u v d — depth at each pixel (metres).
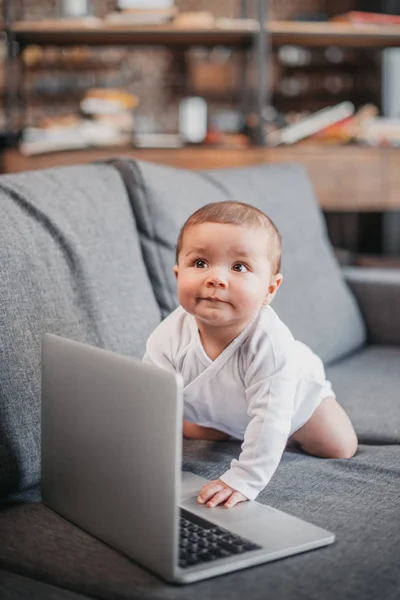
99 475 1.06
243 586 0.92
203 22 3.11
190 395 1.31
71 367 1.11
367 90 5.25
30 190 1.44
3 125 4.05
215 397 1.30
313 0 5.62
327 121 3.23
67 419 1.13
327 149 3.07
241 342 1.23
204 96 5.42
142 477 0.97
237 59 4.77
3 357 1.22
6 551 1.03
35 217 1.39
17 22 3.11
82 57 4.88
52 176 1.53
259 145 3.11
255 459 1.16
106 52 5.04
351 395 1.73
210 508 1.11
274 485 1.24
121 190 1.64
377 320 2.25
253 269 1.17
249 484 1.14
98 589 0.93
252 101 4.26
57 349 1.15
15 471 1.19
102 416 1.04
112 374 1.02
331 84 5.30
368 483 1.25
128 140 3.19
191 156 3.01
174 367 1.30
